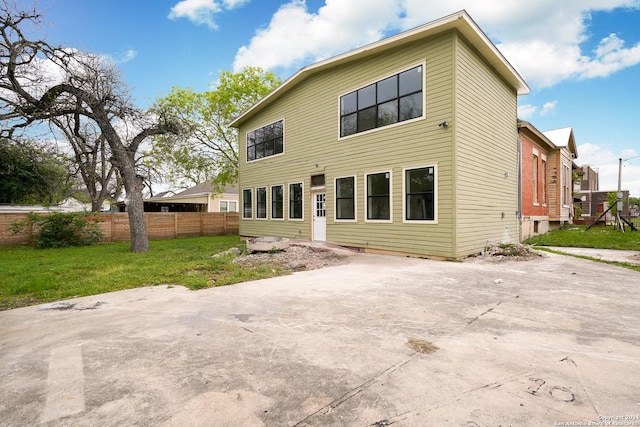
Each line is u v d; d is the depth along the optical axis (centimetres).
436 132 874
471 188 909
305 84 1299
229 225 2152
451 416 202
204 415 207
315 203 1280
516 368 266
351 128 1115
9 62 1045
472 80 923
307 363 280
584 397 222
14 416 208
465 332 349
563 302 460
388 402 219
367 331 355
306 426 195
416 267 755
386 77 1001
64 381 254
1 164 1692
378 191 1024
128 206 1254
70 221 1437
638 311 418
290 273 710
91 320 410
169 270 744
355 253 1014
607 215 2530
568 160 2080
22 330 377
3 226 1385
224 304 472
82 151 1416
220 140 2091
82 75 1167
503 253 916
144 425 197
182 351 309
